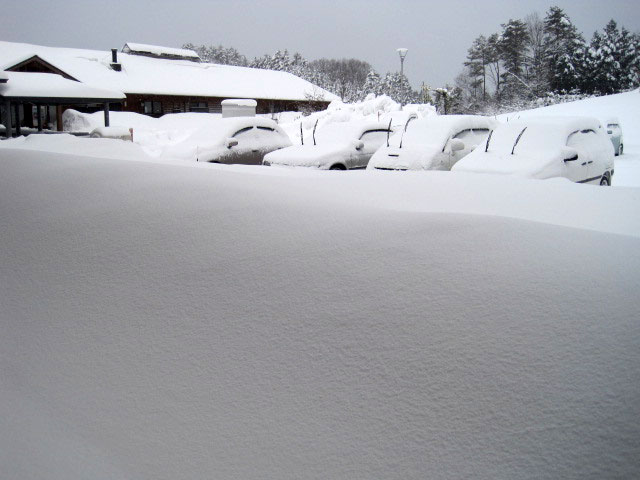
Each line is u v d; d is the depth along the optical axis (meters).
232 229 3.61
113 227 3.87
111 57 48.56
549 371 1.98
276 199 4.34
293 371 2.28
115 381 2.45
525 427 1.82
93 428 2.21
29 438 2.15
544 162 8.90
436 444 1.86
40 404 2.37
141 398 2.33
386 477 1.81
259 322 2.58
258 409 2.16
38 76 26.84
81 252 3.60
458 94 51.97
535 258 2.78
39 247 3.79
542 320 2.22
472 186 6.89
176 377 2.40
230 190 4.58
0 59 42.00
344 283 2.73
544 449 1.75
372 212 3.91
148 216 3.97
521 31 65.00
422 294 2.52
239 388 2.27
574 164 9.40
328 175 7.80
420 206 5.70
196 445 2.07
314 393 2.16
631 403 1.79
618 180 13.74
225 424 2.13
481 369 2.05
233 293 2.83
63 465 2.00
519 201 6.05
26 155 6.86
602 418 1.78
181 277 3.09
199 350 2.51
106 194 4.64
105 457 2.06
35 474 1.95
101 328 2.81
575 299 2.33
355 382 2.16
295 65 88.81
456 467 1.78
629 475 1.61
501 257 2.81
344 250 3.09
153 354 2.56
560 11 63.53
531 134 9.81
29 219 4.31
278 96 49.53
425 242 3.10
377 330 2.36
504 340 2.15
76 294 3.15
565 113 34.81
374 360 2.22
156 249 3.45
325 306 2.58
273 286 2.82
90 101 26.30
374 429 1.97
